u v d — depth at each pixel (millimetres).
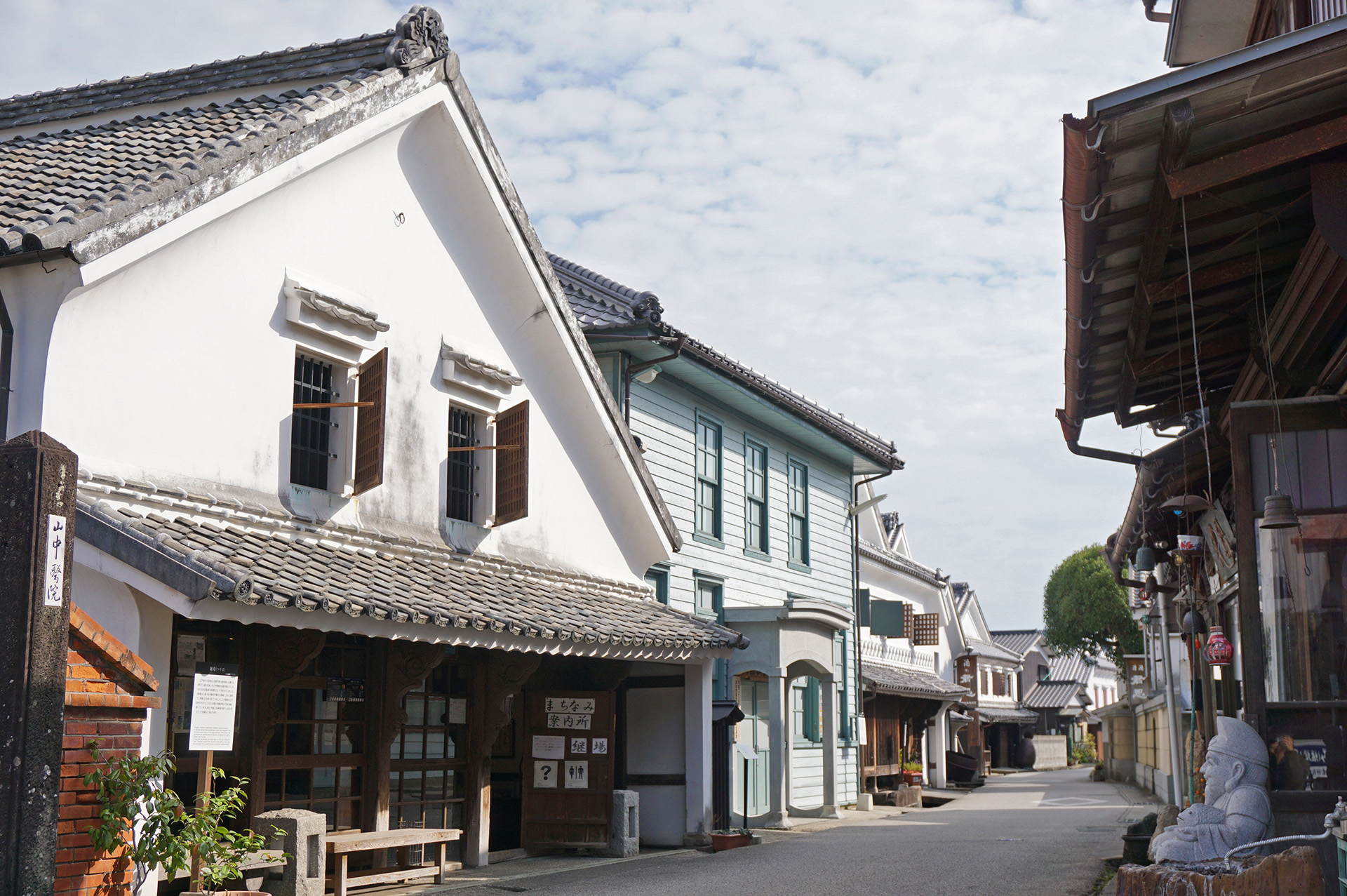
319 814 9656
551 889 11148
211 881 7621
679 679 15719
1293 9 9617
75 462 6223
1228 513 11594
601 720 14227
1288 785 7441
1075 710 67000
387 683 11281
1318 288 7484
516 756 15109
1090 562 46344
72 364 8742
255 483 10266
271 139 10273
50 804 5910
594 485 15156
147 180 9492
